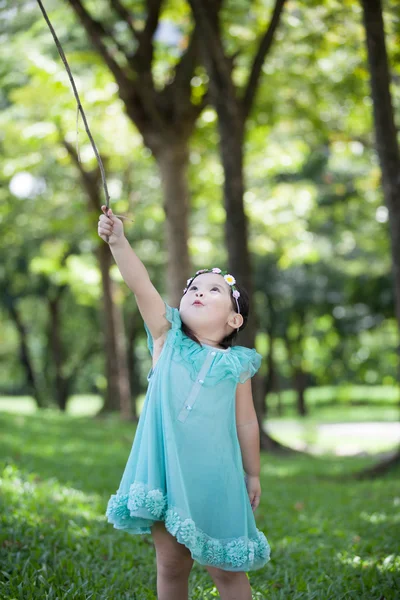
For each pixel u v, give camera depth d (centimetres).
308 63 1422
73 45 1462
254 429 327
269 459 1316
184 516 291
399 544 553
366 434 2325
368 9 935
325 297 2892
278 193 1923
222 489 305
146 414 312
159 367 315
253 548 306
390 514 721
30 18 1359
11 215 2183
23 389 4644
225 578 311
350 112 1505
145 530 316
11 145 1677
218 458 306
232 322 330
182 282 1395
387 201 963
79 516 587
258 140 1611
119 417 2047
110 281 2100
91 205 1908
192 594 411
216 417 309
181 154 1394
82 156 1730
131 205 2019
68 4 1253
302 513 718
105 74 1408
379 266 2380
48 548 472
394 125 951
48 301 3148
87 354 3606
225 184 1219
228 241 1220
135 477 303
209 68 1196
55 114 1445
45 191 2139
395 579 446
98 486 797
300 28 1338
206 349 318
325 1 1188
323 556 520
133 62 1325
